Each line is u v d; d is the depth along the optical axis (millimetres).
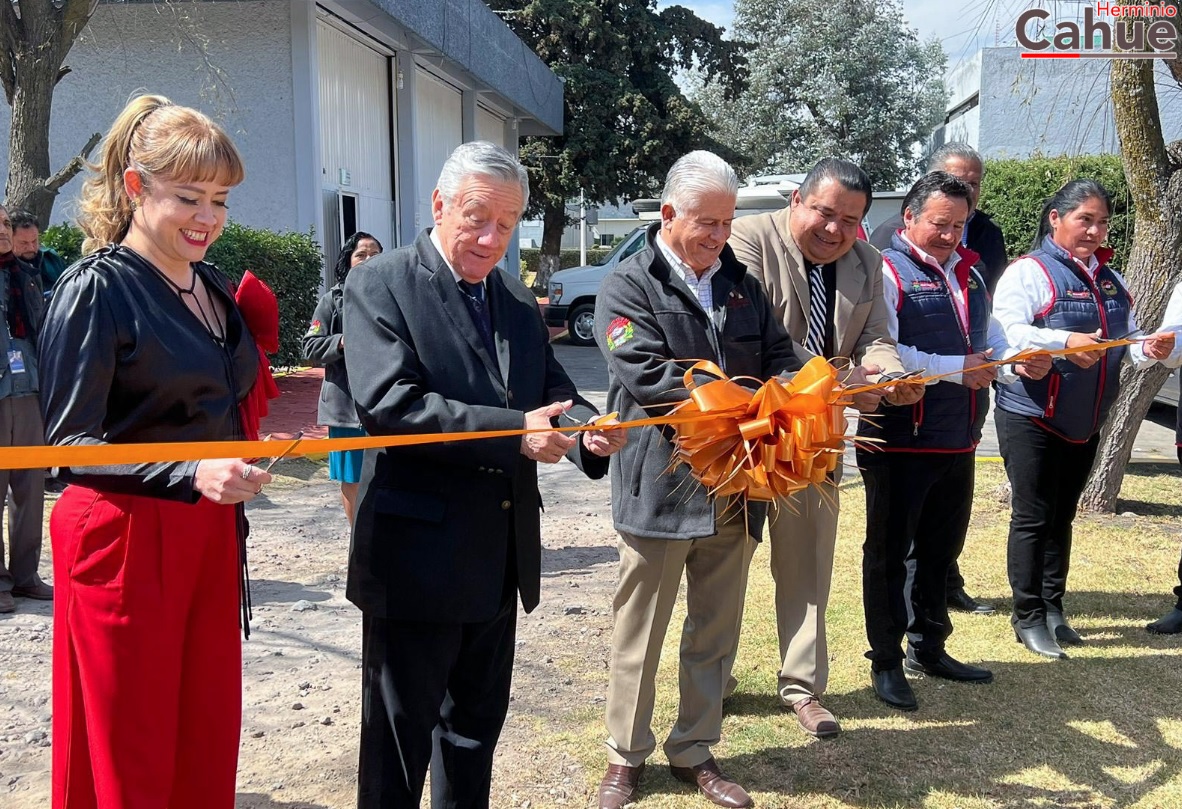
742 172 27203
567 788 3078
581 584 5062
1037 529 4086
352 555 2332
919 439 3461
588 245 53562
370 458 2352
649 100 26094
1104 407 4039
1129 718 3520
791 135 31203
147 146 2029
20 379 4559
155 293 2088
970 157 4441
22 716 3479
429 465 2283
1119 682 3822
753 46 27266
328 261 13344
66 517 2090
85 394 1939
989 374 3398
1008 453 4125
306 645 4191
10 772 3107
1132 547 5539
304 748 3318
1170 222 5883
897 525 3539
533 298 2566
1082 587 4902
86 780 2154
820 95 29891
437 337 2270
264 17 11812
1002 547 5523
